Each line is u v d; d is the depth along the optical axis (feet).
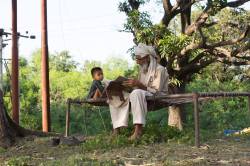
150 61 25.62
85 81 132.77
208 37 64.80
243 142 24.77
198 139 22.61
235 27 63.57
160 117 86.58
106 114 90.89
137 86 24.66
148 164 19.17
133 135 24.36
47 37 52.95
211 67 89.61
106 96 26.94
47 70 52.70
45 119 52.31
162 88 25.50
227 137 27.14
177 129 26.96
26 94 113.09
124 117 25.21
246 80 94.22
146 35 54.24
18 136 27.61
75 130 90.68
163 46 52.90
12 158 22.22
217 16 63.52
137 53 25.62
